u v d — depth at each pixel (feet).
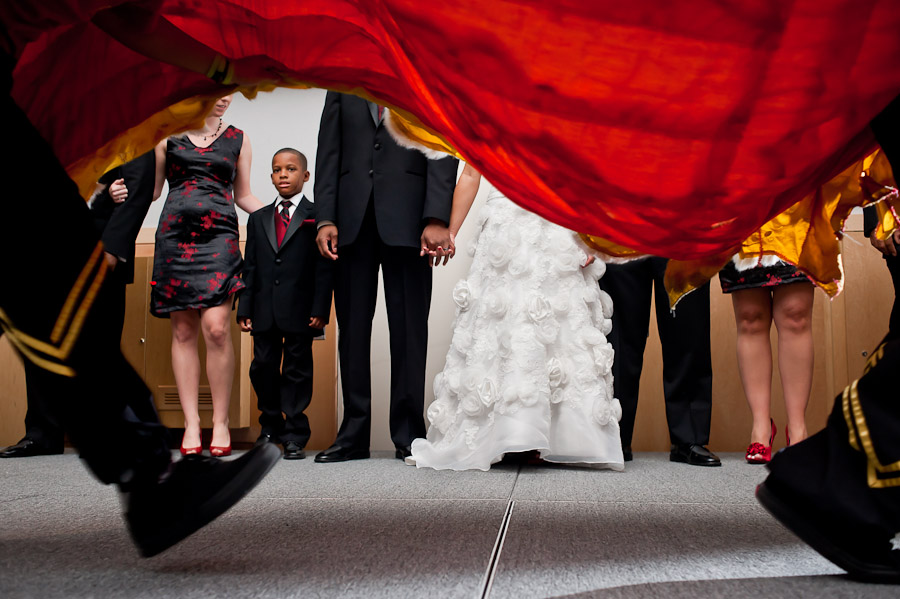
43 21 2.81
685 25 2.79
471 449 7.91
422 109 3.75
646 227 3.63
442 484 6.30
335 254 9.21
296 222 10.33
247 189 10.71
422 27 2.99
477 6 2.87
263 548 3.36
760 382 8.84
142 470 2.82
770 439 8.81
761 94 2.93
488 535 3.71
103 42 3.84
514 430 7.54
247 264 10.60
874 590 2.56
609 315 9.04
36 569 2.94
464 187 8.96
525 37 2.92
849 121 2.98
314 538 3.61
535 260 8.21
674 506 4.85
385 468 7.94
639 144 3.19
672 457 9.26
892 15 2.64
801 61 2.82
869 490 2.62
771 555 3.24
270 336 10.36
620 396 9.43
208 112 4.33
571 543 3.51
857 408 2.65
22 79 3.68
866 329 10.39
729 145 3.13
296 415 10.02
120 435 2.76
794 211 4.33
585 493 5.63
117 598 2.49
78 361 2.63
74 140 4.00
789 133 3.05
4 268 2.54
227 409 9.84
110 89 4.00
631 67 2.93
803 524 2.71
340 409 11.75
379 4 3.13
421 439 8.60
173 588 2.62
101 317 2.69
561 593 2.55
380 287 11.71
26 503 5.11
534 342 7.81
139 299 11.69
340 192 9.23
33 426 10.41
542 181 3.47
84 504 5.05
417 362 9.28
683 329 9.13
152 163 9.71
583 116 3.11
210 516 2.80
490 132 3.31
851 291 10.44
